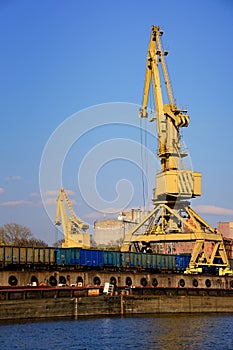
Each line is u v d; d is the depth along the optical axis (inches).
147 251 7076.8
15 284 5369.1
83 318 5132.9
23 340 3912.4
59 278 5703.7
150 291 5915.4
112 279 6082.7
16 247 5703.7
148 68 7076.8
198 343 3998.5
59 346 3759.8
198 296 6156.5
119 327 4621.1
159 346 3853.3
